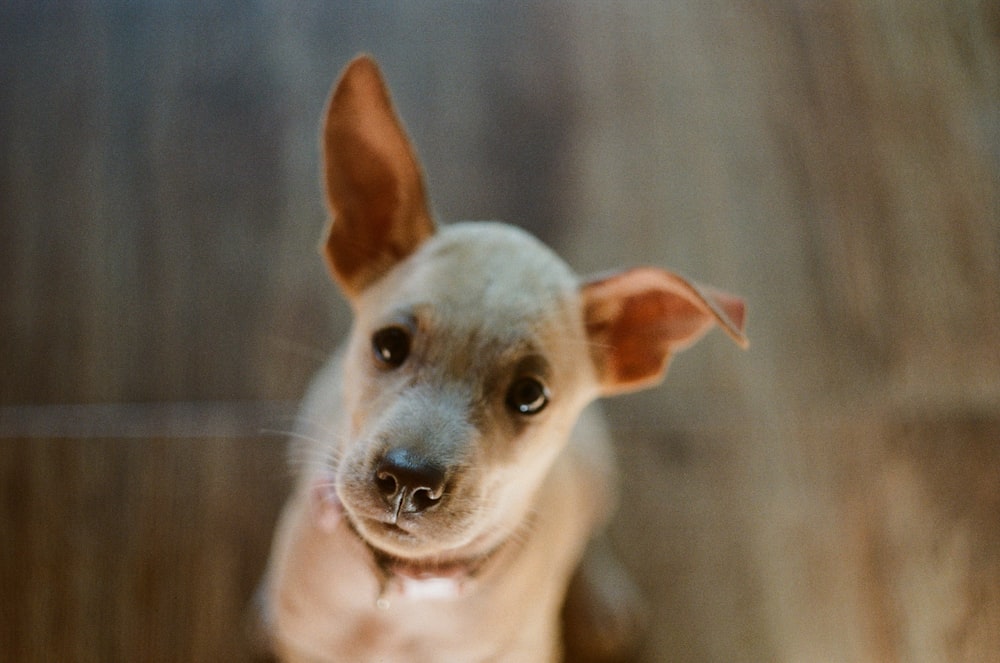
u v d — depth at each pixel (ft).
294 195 2.49
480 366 1.73
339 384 1.97
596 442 2.17
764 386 2.47
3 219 2.39
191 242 2.43
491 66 2.65
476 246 1.79
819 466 2.43
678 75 2.74
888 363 2.53
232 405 2.34
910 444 2.46
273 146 2.52
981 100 2.85
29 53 2.52
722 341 2.48
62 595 2.20
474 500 1.72
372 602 1.90
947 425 2.49
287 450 2.32
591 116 2.65
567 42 2.72
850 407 2.48
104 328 2.35
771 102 2.75
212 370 2.35
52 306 2.35
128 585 2.22
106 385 2.32
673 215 2.60
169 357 2.35
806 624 2.33
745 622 2.32
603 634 2.24
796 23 2.87
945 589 2.37
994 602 2.37
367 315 1.81
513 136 2.60
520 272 1.78
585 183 2.59
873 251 2.62
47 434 2.27
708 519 2.37
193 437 2.30
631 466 2.38
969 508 2.43
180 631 2.21
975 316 2.59
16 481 2.24
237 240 2.44
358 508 1.72
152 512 2.26
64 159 2.45
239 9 2.61
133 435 2.29
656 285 1.79
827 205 2.65
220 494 2.28
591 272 2.53
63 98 2.49
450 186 2.54
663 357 1.87
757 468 2.41
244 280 2.42
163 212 2.44
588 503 2.08
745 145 2.68
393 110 1.77
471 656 1.94
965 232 2.67
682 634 2.30
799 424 2.45
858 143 2.74
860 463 2.44
